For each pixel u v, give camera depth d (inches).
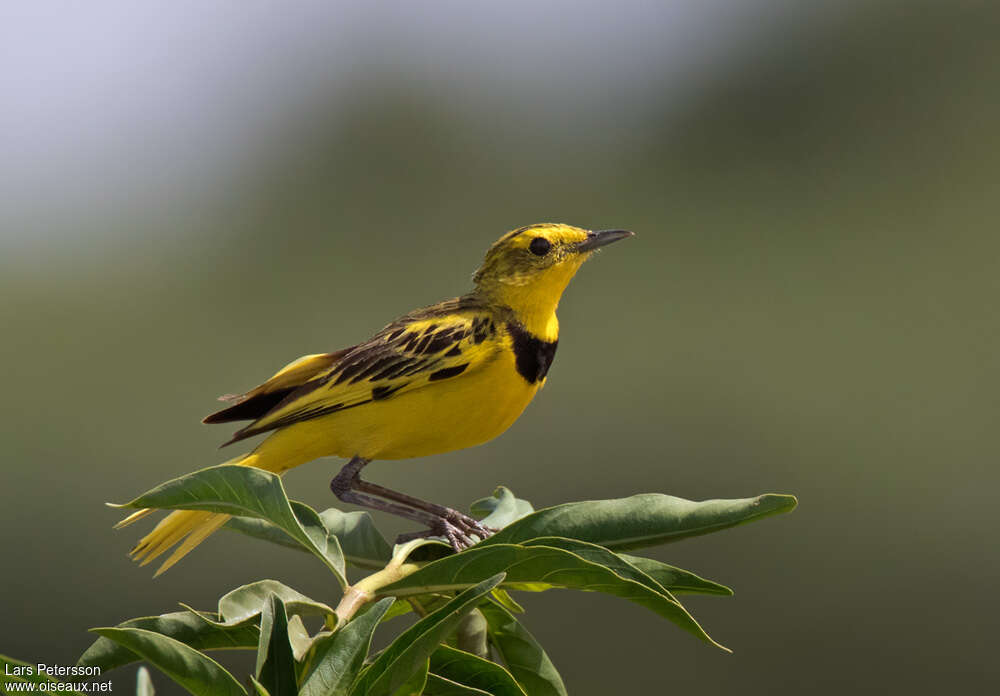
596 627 576.4
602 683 566.9
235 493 145.5
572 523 154.9
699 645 577.0
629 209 975.6
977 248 874.1
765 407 747.4
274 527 181.6
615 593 140.6
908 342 810.2
